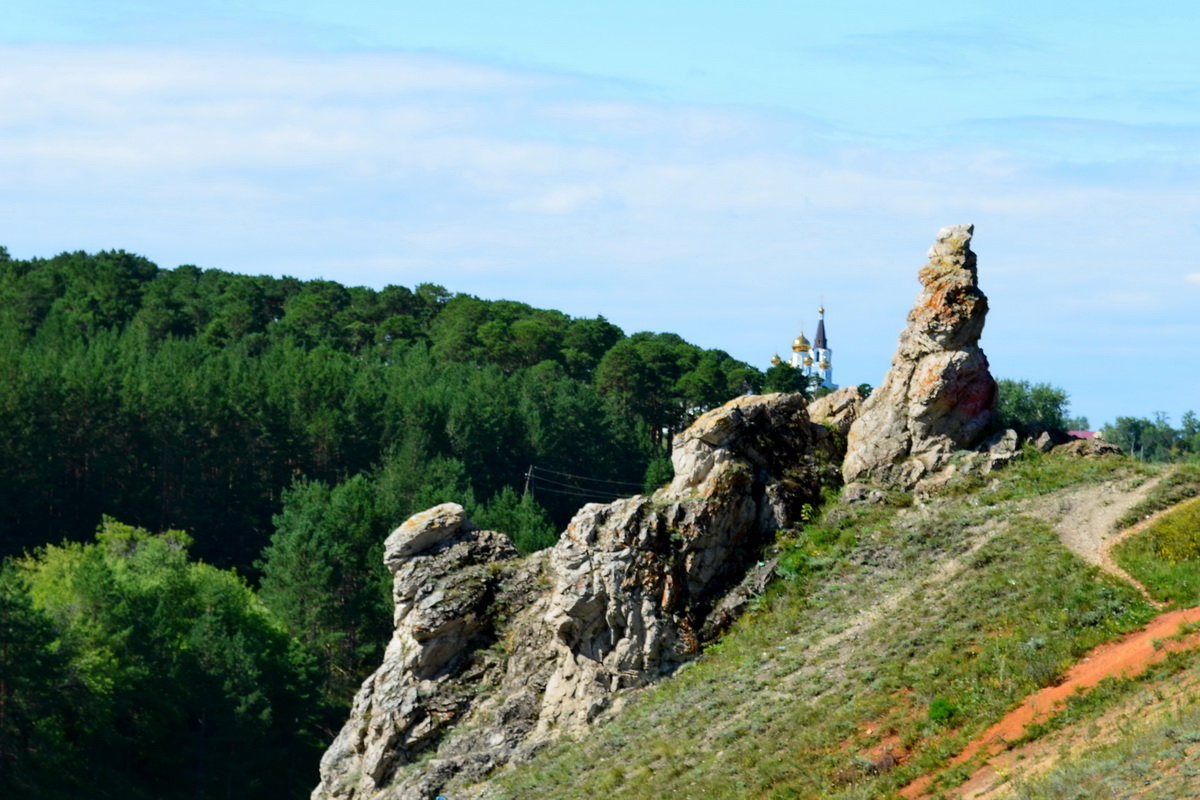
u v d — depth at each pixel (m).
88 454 172.50
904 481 61.78
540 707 59.25
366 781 61.66
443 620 62.09
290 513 156.62
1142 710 42.56
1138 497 56.91
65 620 123.56
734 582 59.50
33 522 162.25
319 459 190.50
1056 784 39.59
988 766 43.34
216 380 188.25
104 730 116.38
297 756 126.12
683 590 58.69
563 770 54.62
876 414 63.50
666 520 59.38
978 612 52.03
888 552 58.56
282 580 144.25
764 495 61.22
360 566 152.62
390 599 143.50
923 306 63.00
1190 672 43.47
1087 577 51.72
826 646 54.53
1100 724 42.81
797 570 59.22
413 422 193.75
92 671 118.44
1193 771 37.56
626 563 58.03
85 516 166.88
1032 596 51.56
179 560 143.62
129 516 169.12
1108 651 47.16
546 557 64.62
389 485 171.75
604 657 58.09
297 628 140.38
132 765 118.06
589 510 59.34
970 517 58.88
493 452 198.12
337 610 143.00
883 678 50.41
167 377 185.25
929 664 49.81
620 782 51.94
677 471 61.34
